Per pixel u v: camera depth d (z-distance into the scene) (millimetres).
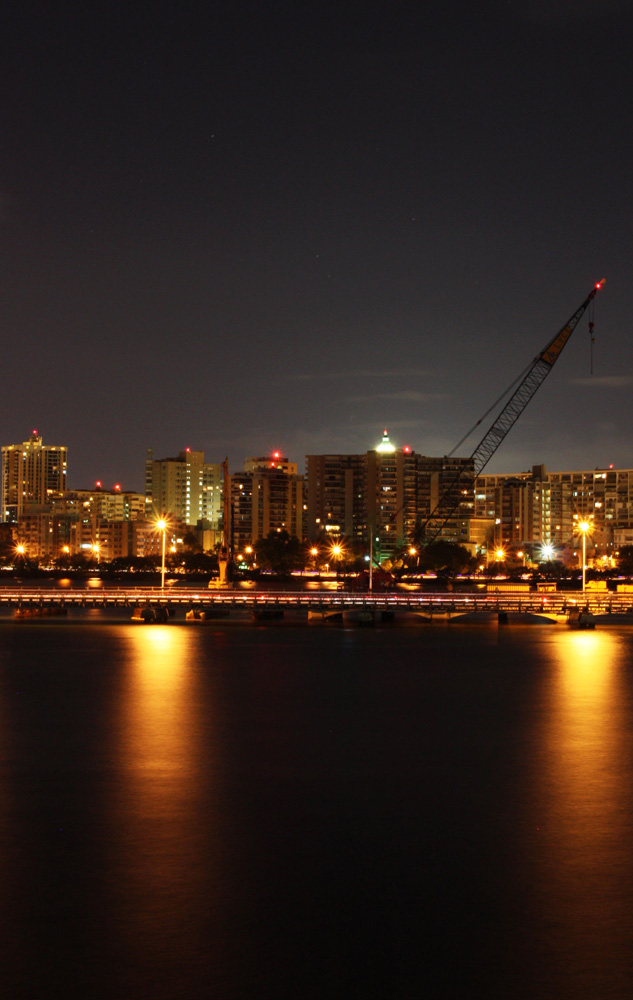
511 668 104938
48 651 117875
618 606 161750
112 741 64188
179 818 46125
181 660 109812
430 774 55469
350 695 85188
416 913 34750
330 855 40938
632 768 57188
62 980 29484
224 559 195250
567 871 39094
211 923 33656
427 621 173375
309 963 30750
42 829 44188
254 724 70875
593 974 30125
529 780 54188
